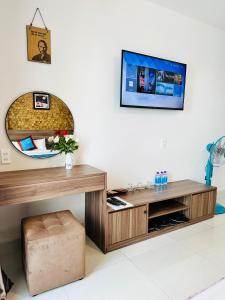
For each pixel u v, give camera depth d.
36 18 2.07
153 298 1.63
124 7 2.51
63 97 2.29
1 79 1.99
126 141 2.77
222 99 3.66
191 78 3.21
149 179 3.05
